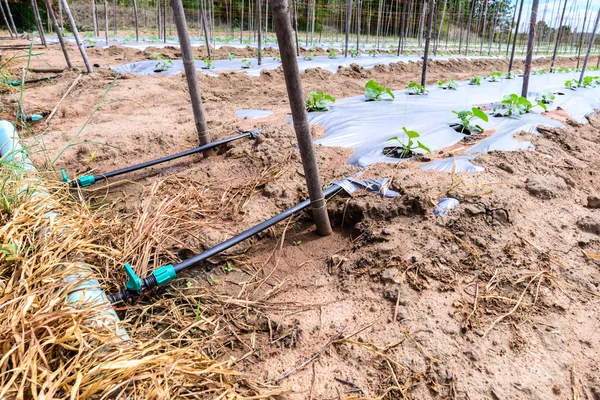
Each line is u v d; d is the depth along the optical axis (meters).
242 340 1.89
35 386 1.17
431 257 2.20
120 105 5.83
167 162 3.82
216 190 3.17
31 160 3.28
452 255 2.21
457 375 1.61
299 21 24.88
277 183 3.10
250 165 3.48
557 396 1.54
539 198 2.78
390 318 1.90
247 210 2.84
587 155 3.85
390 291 2.03
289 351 1.80
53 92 6.55
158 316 1.98
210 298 2.16
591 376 1.60
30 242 1.91
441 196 2.65
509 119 4.52
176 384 1.43
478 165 3.12
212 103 6.03
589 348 1.73
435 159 3.32
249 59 11.34
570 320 1.86
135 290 1.97
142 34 19.81
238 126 4.52
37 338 1.41
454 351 1.71
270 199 2.96
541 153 3.57
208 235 2.52
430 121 4.38
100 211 2.94
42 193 2.45
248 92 7.14
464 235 2.33
